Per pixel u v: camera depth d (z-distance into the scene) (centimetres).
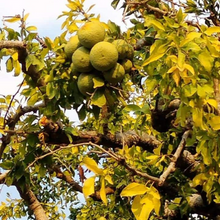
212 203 438
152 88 289
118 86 318
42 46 367
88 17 337
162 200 439
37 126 364
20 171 375
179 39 253
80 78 305
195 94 263
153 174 457
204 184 319
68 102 344
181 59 245
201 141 288
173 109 380
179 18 273
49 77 331
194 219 632
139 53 347
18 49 333
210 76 268
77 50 300
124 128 467
